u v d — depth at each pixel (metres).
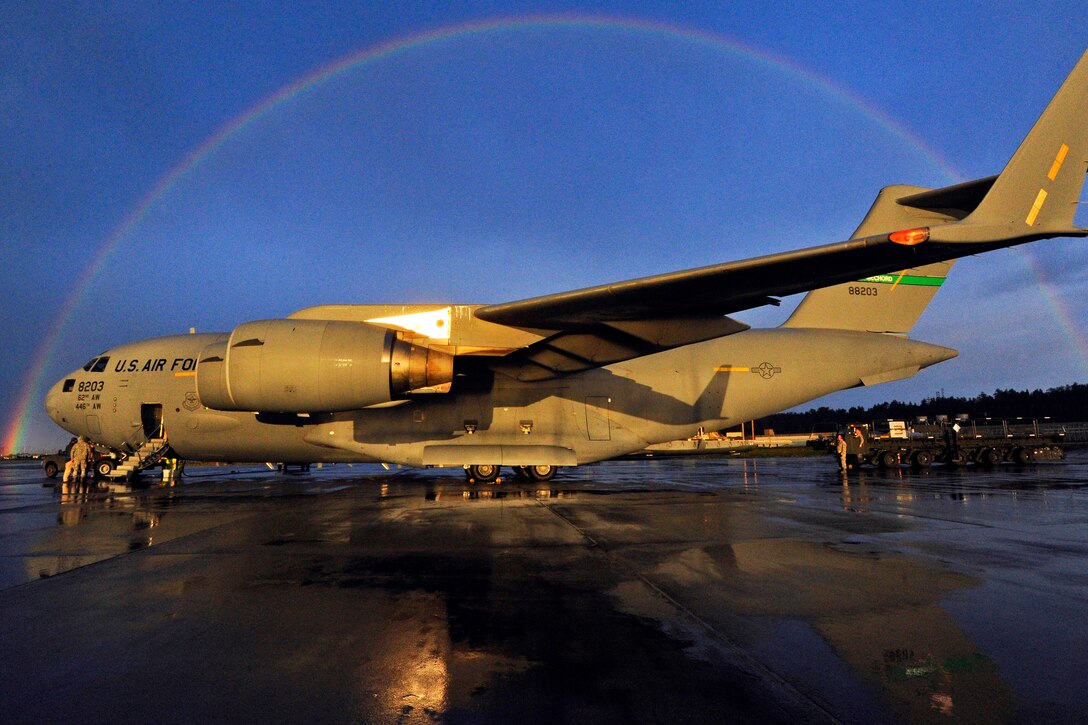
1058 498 11.31
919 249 8.34
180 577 5.42
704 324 11.37
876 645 3.68
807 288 9.92
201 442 14.30
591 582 5.18
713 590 4.90
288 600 4.69
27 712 2.87
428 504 10.73
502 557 6.19
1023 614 4.26
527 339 11.86
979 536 7.27
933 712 2.82
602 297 10.24
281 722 2.76
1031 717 2.77
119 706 2.93
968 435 22.14
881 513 9.29
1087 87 9.91
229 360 11.45
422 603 4.59
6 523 8.73
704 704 2.91
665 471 20.86
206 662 3.48
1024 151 9.64
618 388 14.18
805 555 6.22
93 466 17.66
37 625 4.13
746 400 14.51
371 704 2.94
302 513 9.61
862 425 23.22
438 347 11.93
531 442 13.73
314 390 11.38
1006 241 8.31
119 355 15.05
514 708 2.88
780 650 3.61
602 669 3.34
